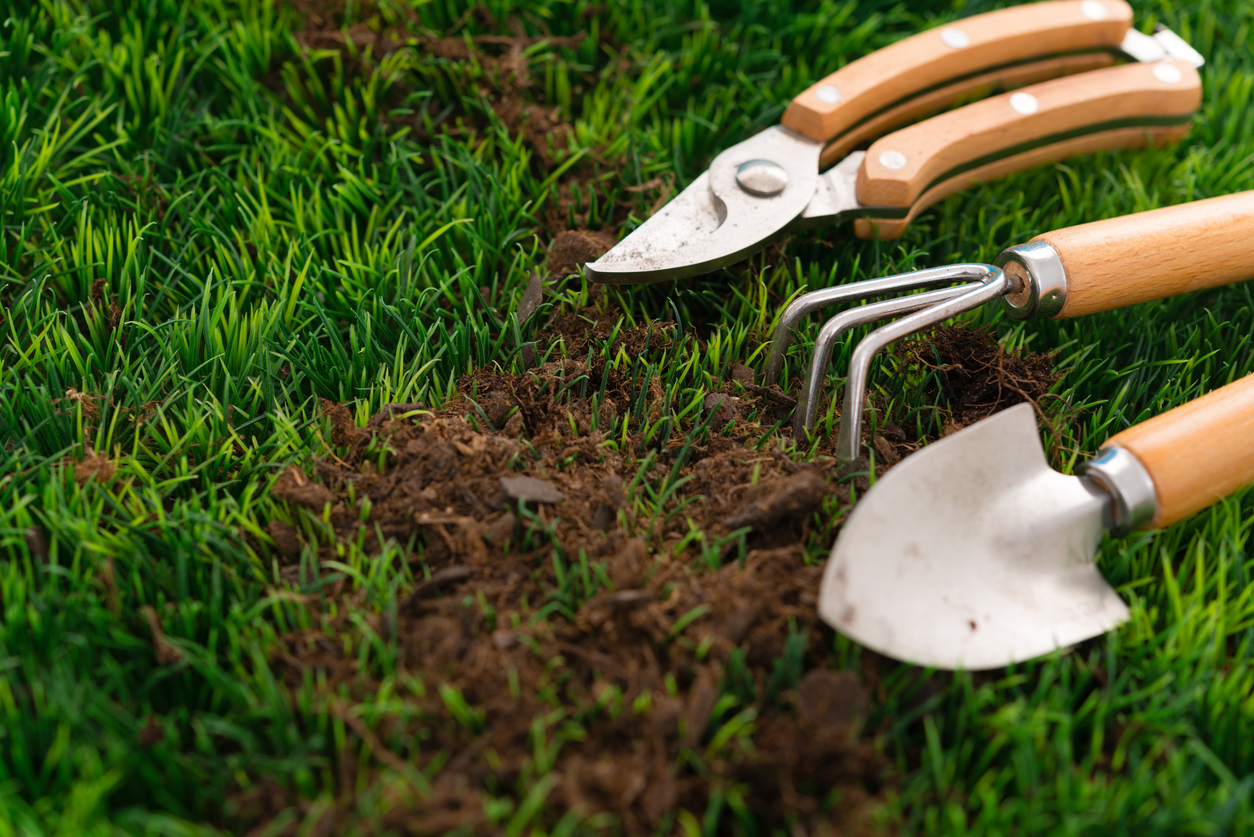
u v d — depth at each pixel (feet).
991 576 2.11
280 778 2.05
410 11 2.63
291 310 2.35
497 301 2.42
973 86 2.53
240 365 2.31
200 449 2.25
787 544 2.18
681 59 2.65
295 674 2.11
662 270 2.31
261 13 2.64
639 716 2.06
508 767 2.04
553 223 2.49
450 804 2.02
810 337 2.35
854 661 2.09
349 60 2.60
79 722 2.06
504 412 2.29
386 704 2.06
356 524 2.19
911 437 2.32
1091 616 2.13
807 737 2.05
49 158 2.45
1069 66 2.56
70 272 2.38
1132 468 2.13
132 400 2.28
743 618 2.10
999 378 2.29
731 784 2.04
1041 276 2.25
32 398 2.27
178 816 2.05
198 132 2.54
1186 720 2.12
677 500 2.23
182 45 2.57
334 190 2.49
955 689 2.09
